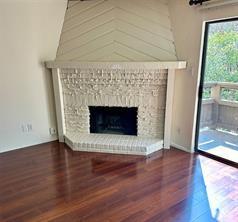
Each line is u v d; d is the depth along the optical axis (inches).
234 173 114.0
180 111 141.1
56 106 151.1
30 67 139.9
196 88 128.7
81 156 133.9
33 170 116.9
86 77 143.5
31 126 148.3
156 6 137.2
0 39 126.3
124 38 140.7
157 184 103.7
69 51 146.2
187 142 139.7
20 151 141.1
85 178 108.7
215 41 122.1
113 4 141.7
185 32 129.3
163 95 139.1
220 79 129.0
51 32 142.3
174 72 132.0
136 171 115.8
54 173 113.7
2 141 138.6
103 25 142.6
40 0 132.6
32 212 84.7
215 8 111.3
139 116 146.9
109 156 133.8
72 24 145.7
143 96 142.2
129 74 138.2
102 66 132.0
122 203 90.0
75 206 88.0
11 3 125.1
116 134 155.5
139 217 82.0
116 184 103.6
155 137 148.3
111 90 144.3
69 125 156.9
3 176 110.9
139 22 139.3
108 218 81.4
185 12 126.8
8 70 132.4
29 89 142.6
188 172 114.8
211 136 143.3
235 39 115.6
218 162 125.8
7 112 137.1
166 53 138.1
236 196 95.0
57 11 141.2
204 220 81.0
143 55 138.9
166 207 87.7
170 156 133.9
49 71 147.9
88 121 154.2
